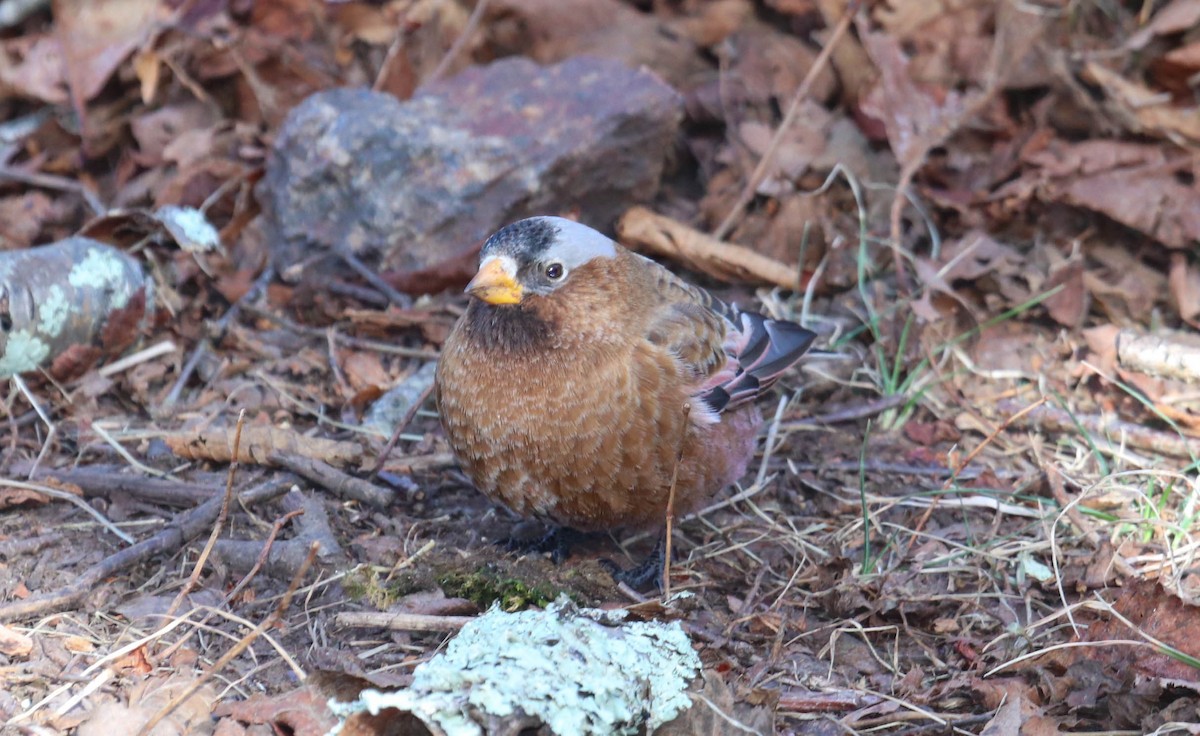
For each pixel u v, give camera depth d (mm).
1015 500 9828
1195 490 9289
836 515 9766
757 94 13320
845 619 8445
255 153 12734
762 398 11164
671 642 7316
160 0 13094
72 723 6910
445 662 6996
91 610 7938
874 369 11453
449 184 11766
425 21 13625
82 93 12766
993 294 12008
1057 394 11047
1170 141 12523
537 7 13758
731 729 7043
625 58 13562
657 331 8461
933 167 12984
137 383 10367
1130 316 11828
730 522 9664
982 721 7449
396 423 10375
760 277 12086
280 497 9281
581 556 9266
